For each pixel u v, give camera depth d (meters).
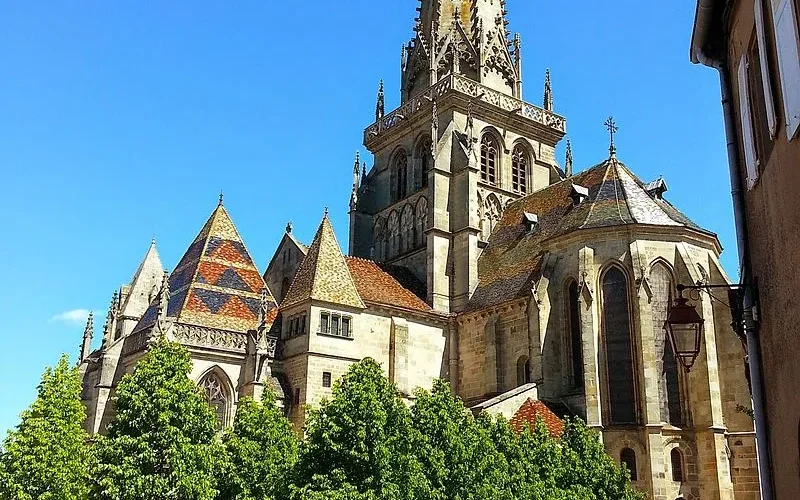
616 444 63.31
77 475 50.69
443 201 88.19
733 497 61.72
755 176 21.69
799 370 18.42
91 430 68.31
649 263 67.50
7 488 49.06
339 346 72.38
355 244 99.12
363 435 40.16
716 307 68.44
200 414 46.81
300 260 86.94
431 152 90.62
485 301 79.38
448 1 101.00
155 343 55.75
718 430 62.75
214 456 45.59
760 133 21.59
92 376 72.88
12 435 51.34
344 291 75.00
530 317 70.38
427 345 79.62
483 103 93.88
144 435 43.97
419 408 46.22
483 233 90.44
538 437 52.19
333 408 41.78
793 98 17.25
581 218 73.38
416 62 102.50
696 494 62.47
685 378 65.19
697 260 69.69
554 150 101.19
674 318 24.91
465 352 80.06
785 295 19.27
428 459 42.00
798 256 17.91
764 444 22.22
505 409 64.38
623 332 66.62
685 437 63.50
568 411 66.19
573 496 48.00
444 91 92.88
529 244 81.19
